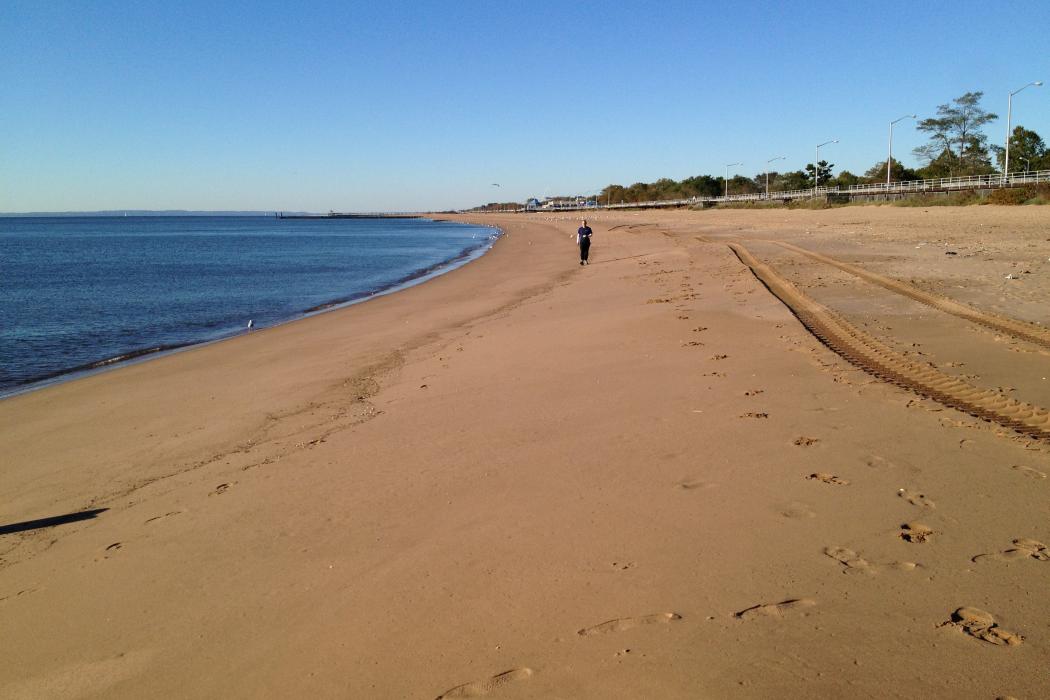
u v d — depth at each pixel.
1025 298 12.91
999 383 7.53
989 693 2.94
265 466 6.79
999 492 4.88
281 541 5.06
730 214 77.00
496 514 5.15
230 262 46.25
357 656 3.58
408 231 117.38
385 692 3.27
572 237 55.84
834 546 4.29
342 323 17.59
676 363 9.48
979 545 4.19
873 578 3.90
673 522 4.76
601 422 7.13
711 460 5.84
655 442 6.38
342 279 32.59
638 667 3.27
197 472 6.83
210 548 5.06
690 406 7.41
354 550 4.80
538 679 3.25
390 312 19.22
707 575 4.05
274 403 9.48
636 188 170.50
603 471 5.79
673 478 5.53
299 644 3.75
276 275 35.34
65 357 14.97
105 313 21.83
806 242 29.14
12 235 114.50
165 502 6.09
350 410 8.72
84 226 187.25
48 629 4.18
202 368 12.65
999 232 28.80
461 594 4.08
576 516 4.99
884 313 12.12
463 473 6.05
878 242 27.19
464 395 8.83
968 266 17.94
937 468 5.35
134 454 7.66
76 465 7.44
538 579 4.16
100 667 3.74
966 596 3.66
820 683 3.06
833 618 3.54
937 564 4.00
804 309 13.16
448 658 3.48
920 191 64.38
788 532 4.50
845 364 8.68
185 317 20.80
